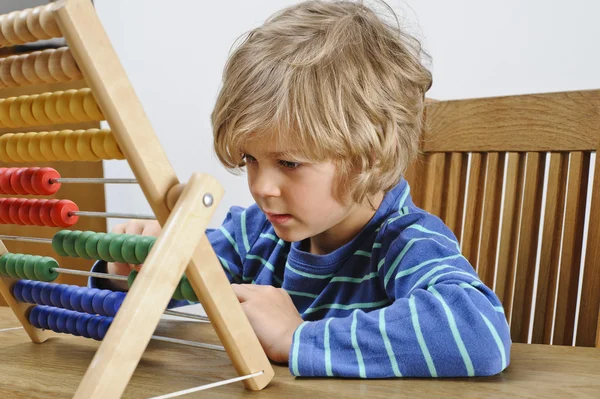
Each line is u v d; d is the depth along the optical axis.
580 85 1.99
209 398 0.61
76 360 0.76
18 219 0.81
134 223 1.03
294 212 0.82
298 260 0.99
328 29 0.86
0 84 0.67
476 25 2.07
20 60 0.63
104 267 0.94
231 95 0.82
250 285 0.84
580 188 1.04
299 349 0.70
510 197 1.12
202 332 0.92
